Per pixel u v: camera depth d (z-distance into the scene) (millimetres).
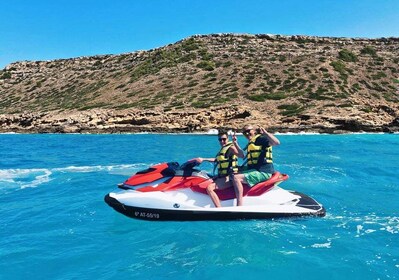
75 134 38938
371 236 5730
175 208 6395
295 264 4676
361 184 9898
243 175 6645
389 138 28000
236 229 6055
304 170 12094
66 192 9117
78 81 73438
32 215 7078
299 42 77688
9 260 4961
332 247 5258
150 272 4535
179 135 34625
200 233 5891
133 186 6910
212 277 4352
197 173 6953
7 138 32438
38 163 14555
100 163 14422
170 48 76812
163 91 54781
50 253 5195
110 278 4395
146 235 5883
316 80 51438
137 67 71312
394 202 7922
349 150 18828
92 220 6738
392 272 4461
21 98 70438
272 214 6449
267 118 39531
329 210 7262
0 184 10180
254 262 4754
